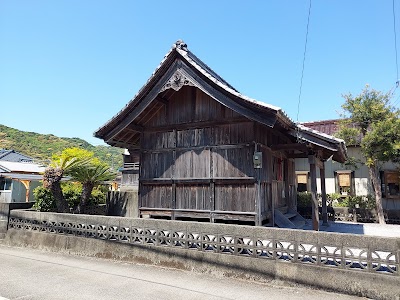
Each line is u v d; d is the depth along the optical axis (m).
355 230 10.77
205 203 8.38
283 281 5.27
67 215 8.23
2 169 18.33
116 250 7.21
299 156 11.91
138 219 7.06
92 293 5.00
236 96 7.18
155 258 6.64
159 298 4.76
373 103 13.52
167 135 9.28
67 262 7.07
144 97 8.44
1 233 9.39
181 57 7.93
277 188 10.13
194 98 8.98
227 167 8.16
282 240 5.42
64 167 10.76
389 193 15.68
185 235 6.41
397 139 12.75
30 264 6.94
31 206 10.49
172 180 8.91
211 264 5.99
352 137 14.64
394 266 4.55
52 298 4.77
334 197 16.16
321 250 5.60
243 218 7.76
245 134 8.05
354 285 4.73
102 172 11.66
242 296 4.83
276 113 6.69
